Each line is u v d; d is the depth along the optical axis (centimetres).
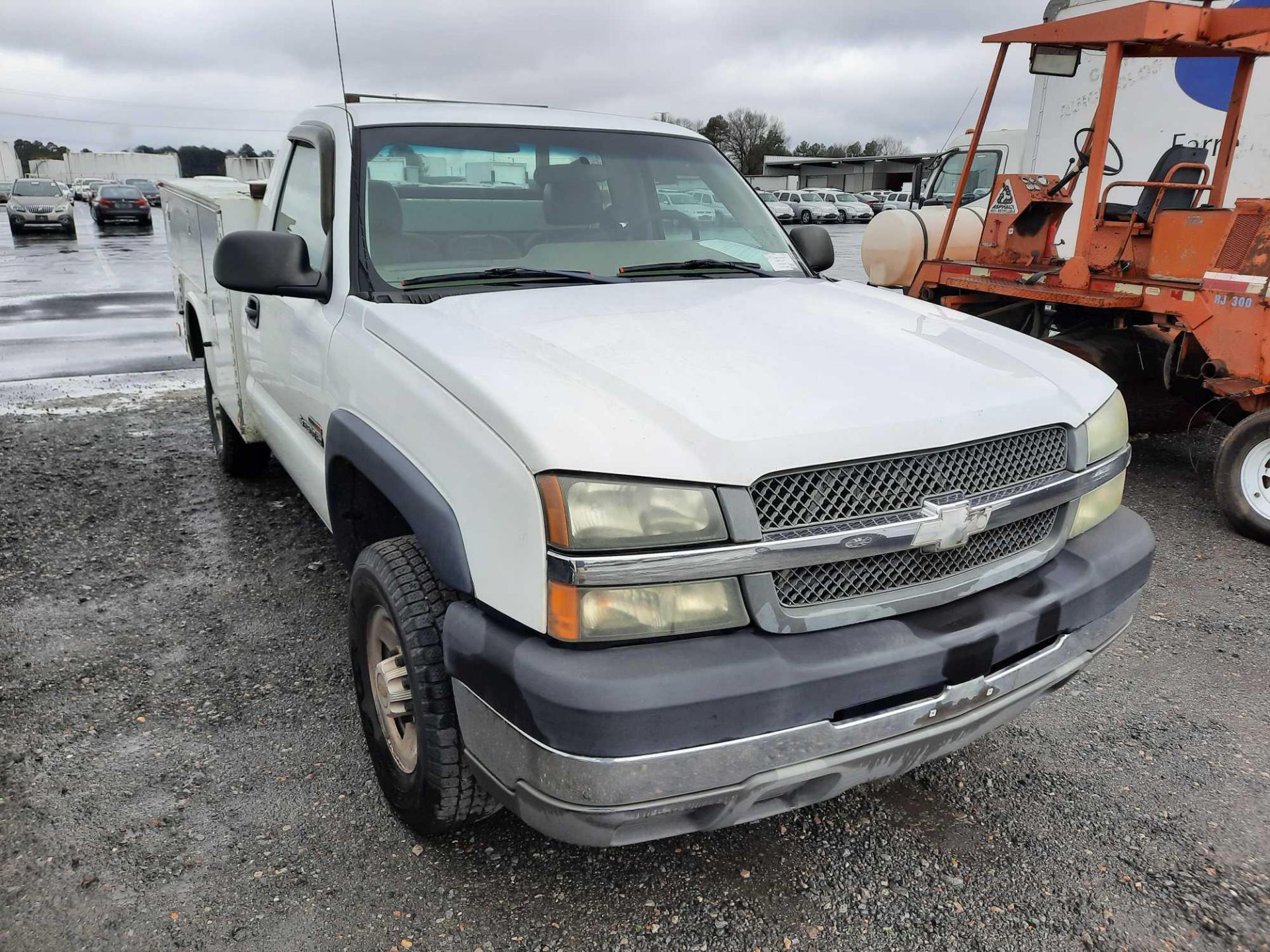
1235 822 273
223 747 304
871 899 241
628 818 186
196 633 382
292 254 292
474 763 211
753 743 188
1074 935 229
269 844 258
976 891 244
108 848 255
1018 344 277
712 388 211
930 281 816
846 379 223
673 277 318
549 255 314
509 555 191
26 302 1437
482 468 198
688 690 181
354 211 296
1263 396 529
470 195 316
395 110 329
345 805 275
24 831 262
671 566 184
